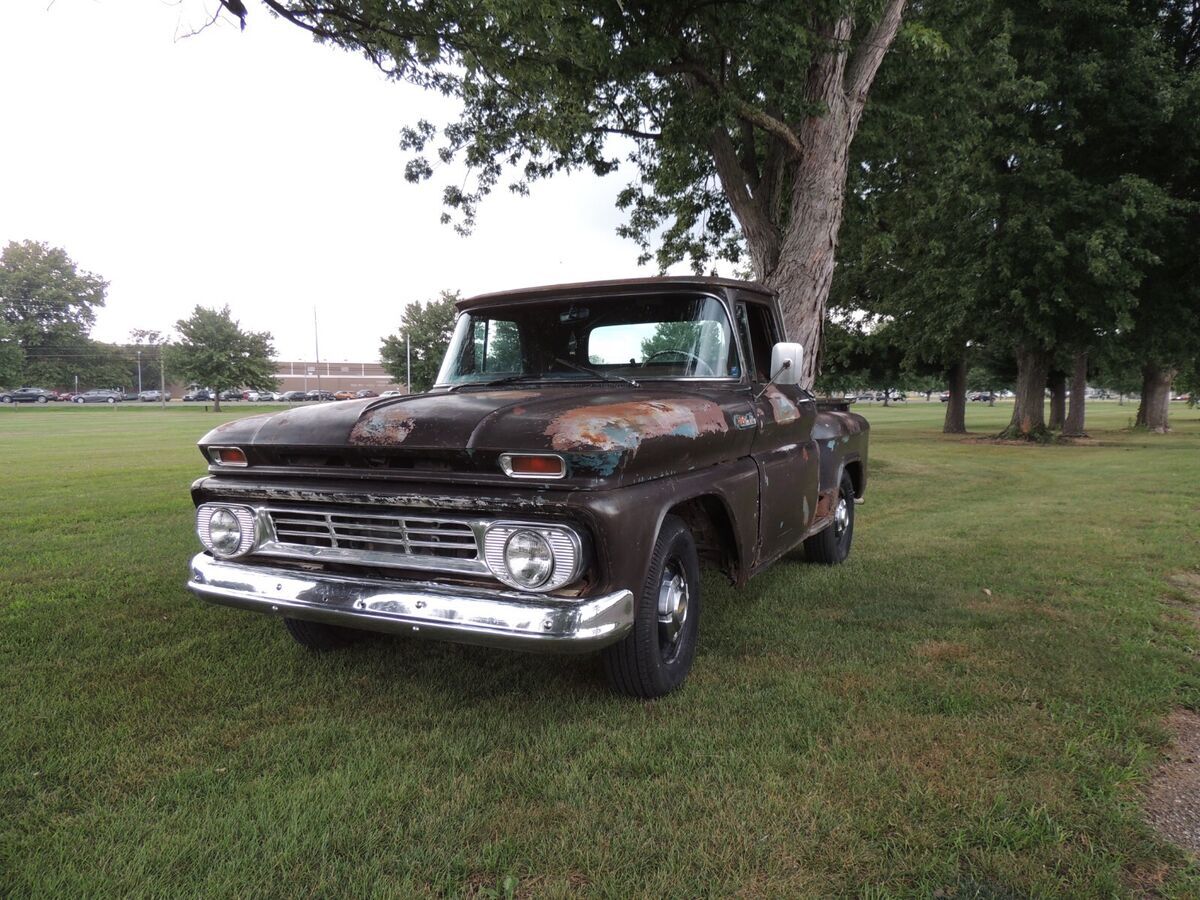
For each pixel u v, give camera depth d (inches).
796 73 310.2
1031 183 693.9
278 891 82.8
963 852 88.1
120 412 2118.6
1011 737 115.0
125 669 146.3
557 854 88.7
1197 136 655.1
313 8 248.5
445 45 264.5
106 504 363.6
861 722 120.3
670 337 152.1
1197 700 129.2
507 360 161.3
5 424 1338.6
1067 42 687.7
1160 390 1101.1
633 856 88.3
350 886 83.4
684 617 135.9
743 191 393.7
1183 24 727.7
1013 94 510.6
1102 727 118.0
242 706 130.1
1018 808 96.3
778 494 164.6
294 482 122.0
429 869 86.2
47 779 106.0
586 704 128.5
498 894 82.2
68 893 82.3
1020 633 163.0
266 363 2354.8
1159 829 93.3
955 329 807.7
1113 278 649.6
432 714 126.0
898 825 93.0
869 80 360.8
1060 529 296.2
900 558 242.8
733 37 317.4
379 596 109.8
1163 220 673.0
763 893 81.9
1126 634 163.2
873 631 166.7
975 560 238.8
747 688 134.7
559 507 102.7
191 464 576.7
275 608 117.3
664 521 129.0
